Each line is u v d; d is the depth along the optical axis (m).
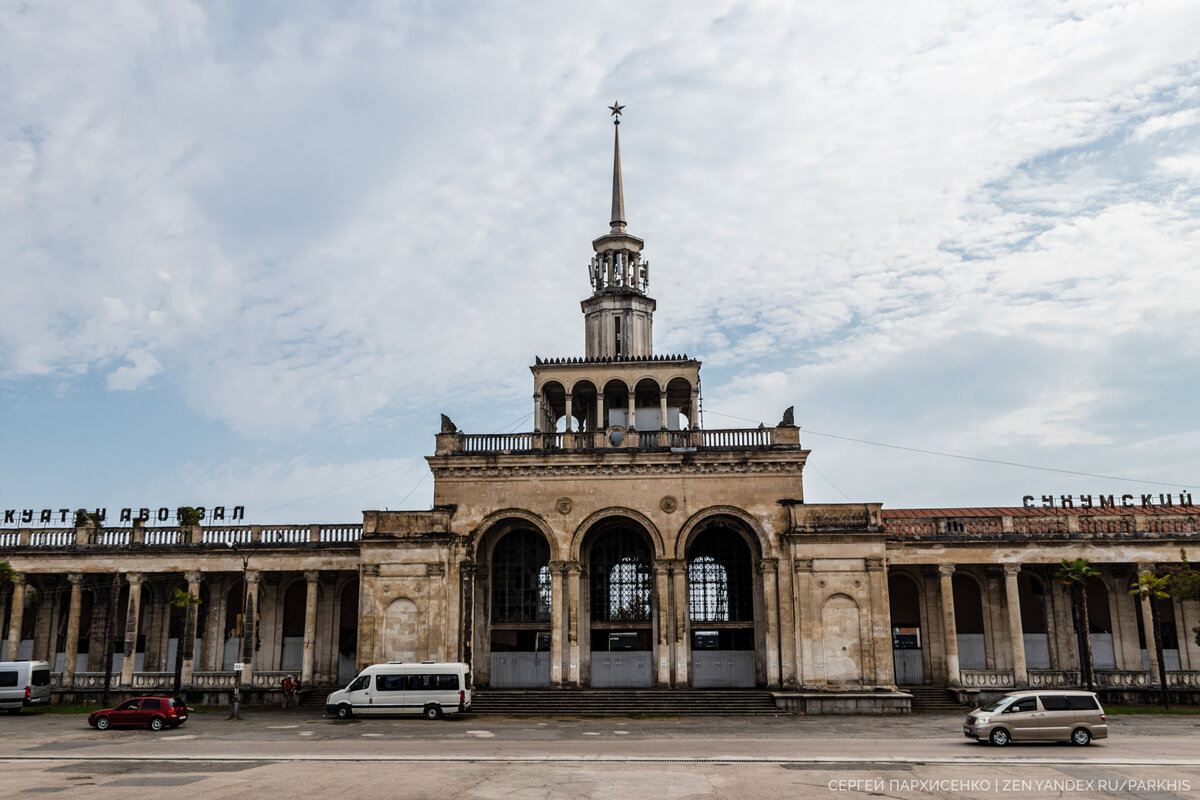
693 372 55.50
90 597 59.19
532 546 53.75
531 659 52.31
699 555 53.69
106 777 25.75
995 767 27.11
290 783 24.56
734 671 51.41
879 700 46.28
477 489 52.47
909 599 56.72
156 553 53.84
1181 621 54.16
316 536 54.22
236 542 54.28
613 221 62.97
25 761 29.16
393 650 49.19
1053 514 59.88
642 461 51.84
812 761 28.44
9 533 54.97
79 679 53.25
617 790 23.56
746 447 51.53
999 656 54.25
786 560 50.12
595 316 60.69
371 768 27.23
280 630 56.12
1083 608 48.09
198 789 23.67
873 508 49.44
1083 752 30.47
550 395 58.78
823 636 48.22
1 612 57.25
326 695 51.94
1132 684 50.62
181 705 40.84
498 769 27.00
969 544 51.59
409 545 50.31
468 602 50.81
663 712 45.47
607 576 53.62
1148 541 50.91
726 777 25.55
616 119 64.94
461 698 43.56
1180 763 27.55
